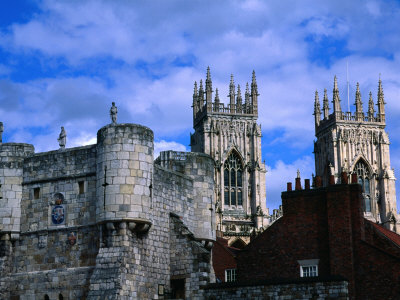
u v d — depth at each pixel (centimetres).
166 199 7338
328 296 6344
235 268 9925
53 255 6962
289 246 7762
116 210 6581
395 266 7094
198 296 6981
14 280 7038
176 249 7212
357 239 7356
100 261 6544
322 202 7706
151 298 6831
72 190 7006
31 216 7169
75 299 6712
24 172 7300
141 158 6744
